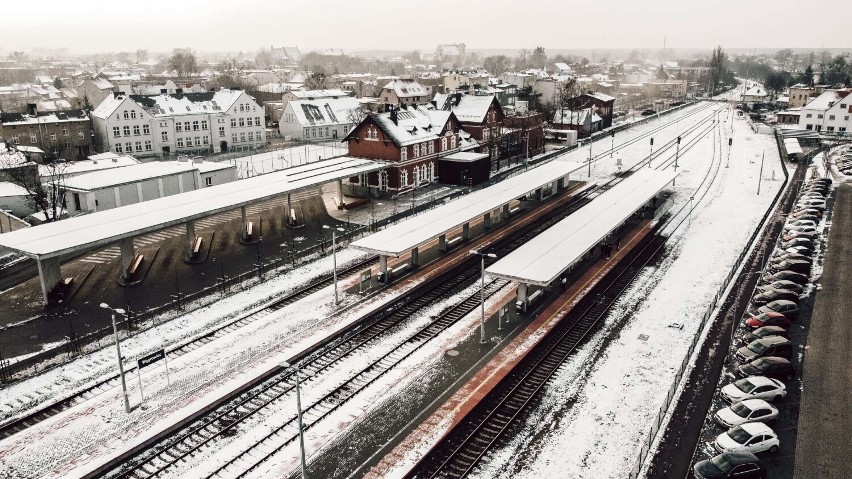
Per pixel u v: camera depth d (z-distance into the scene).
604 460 27.95
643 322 42.25
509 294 47.34
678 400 32.53
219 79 182.62
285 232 61.44
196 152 104.88
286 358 37.12
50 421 30.97
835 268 50.75
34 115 99.69
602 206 59.28
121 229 46.22
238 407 32.81
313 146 112.50
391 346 39.16
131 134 98.56
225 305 44.69
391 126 76.06
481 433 30.30
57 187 67.25
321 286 48.53
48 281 44.41
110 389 33.97
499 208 66.62
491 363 36.75
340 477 27.03
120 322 41.50
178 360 37.00
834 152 103.56
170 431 30.56
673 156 105.25
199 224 63.72
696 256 55.50
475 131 91.00
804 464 27.22
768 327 38.28
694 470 26.44
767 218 67.31
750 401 30.36
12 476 27.09
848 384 33.59
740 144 116.00
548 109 131.75
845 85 167.12
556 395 33.41
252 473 27.48
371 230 61.97
